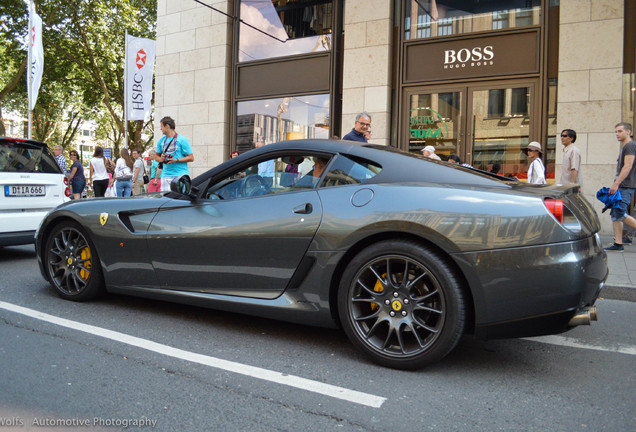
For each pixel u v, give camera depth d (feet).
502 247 8.75
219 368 9.46
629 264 19.13
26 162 20.93
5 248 24.43
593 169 27.53
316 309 10.34
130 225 12.85
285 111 37.91
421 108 32.60
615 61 26.96
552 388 8.89
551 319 8.64
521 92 29.55
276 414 7.68
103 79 95.25
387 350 9.64
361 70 33.88
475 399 8.36
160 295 12.40
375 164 10.50
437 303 9.36
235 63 40.11
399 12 33.32
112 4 80.89
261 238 10.80
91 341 10.77
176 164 23.50
